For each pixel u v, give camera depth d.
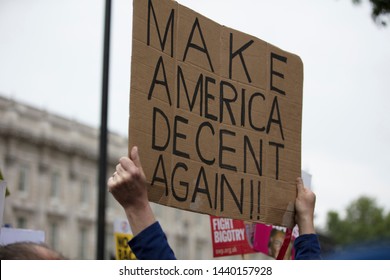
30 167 55.44
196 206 3.34
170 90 3.32
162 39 3.33
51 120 57.47
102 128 10.53
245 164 3.63
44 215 55.97
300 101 4.04
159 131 3.22
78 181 59.81
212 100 3.55
